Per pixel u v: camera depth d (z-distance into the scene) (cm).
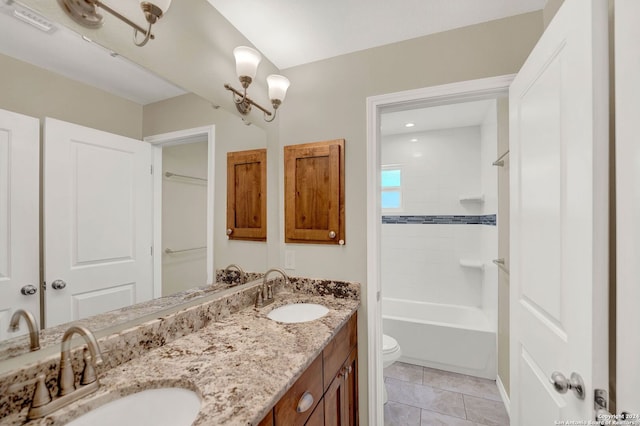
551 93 90
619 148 63
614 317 75
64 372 67
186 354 92
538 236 100
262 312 138
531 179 106
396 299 327
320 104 170
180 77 115
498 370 216
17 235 69
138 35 97
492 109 244
